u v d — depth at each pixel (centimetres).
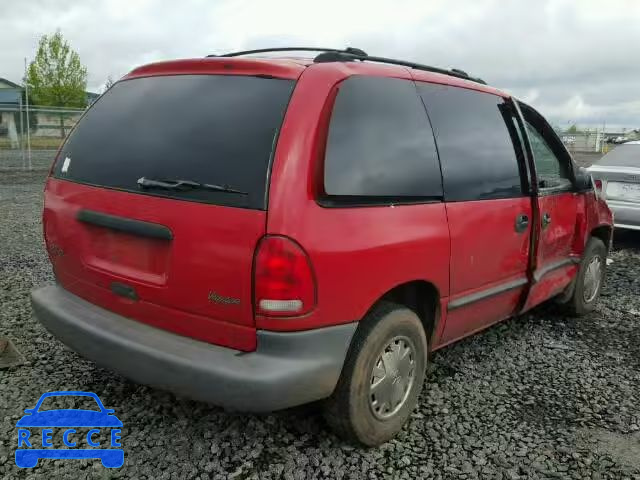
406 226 286
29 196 1209
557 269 444
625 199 804
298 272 241
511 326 492
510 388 375
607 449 308
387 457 293
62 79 3550
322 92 264
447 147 324
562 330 486
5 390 342
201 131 271
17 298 510
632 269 709
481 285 349
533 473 285
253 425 315
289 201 242
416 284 310
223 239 248
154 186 270
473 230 331
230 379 244
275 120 255
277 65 272
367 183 272
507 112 384
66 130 2292
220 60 289
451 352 431
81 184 307
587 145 3080
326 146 258
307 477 274
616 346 454
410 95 311
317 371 255
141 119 298
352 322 265
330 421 287
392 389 299
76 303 314
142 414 323
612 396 368
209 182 256
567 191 442
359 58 302
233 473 275
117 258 291
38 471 270
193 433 306
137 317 286
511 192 368
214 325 258
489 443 309
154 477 269
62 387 349
